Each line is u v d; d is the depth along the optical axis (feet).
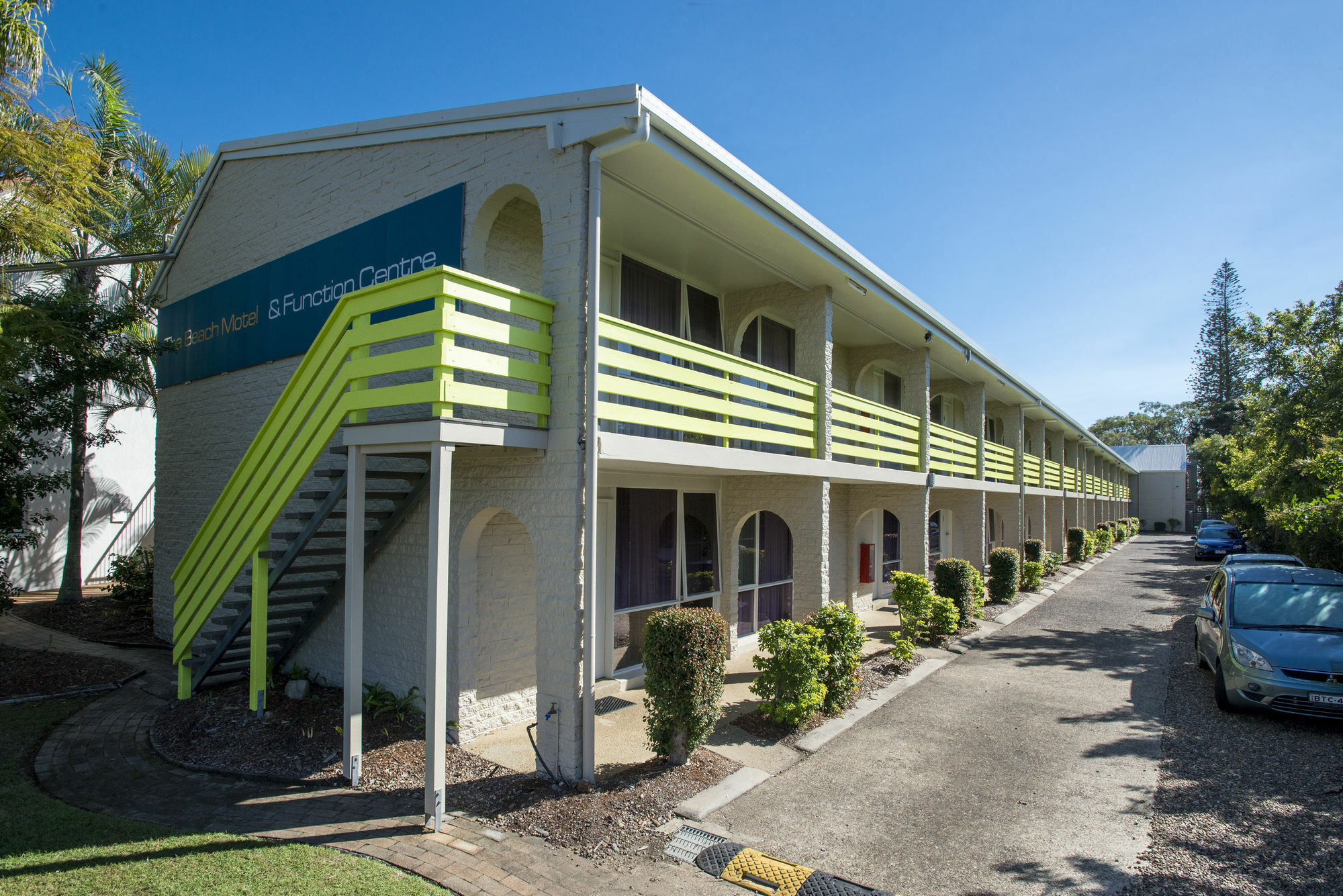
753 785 19.22
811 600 30.19
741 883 14.16
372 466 25.52
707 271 31.22
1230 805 17.80
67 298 32.09
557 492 18.94
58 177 26.99
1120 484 141.38
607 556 27.89
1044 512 70.64
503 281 22.99
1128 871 14.71
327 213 27.63
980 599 43.86
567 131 19.34
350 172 26.68
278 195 30.27
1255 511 70.90
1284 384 46.65
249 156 31.60
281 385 29.48
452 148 22.77
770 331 38.37
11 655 30.99
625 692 27.84
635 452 20.36
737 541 34.01
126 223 43.70
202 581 24.85
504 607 23.43
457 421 16.76
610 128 18.40
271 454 22.07
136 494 52.95
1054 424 78.74
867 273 31.63
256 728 22.17
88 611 40.45
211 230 34.30
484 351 22.31
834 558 43.06
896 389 53.72
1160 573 73.10
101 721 23.97
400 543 24.18
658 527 30.76
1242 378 171.63
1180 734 23.41
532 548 24.52
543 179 19.99
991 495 63.87
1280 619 26.30
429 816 16.16
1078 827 16.76
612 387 19.90
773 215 24.94
